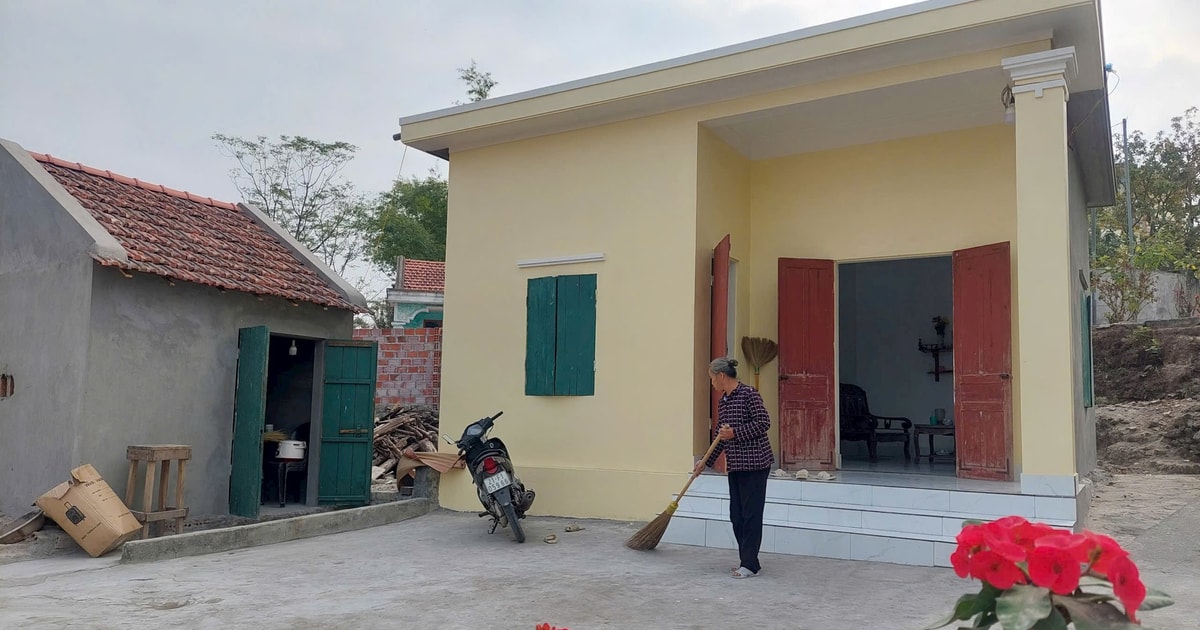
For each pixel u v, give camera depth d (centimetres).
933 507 659
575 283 856
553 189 884
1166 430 1380
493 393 898
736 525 587
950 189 826
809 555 656
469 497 896
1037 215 632
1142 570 567
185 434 842
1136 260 2097
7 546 680
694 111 809
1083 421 907
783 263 878
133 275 800
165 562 645
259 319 924
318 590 541
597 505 819
